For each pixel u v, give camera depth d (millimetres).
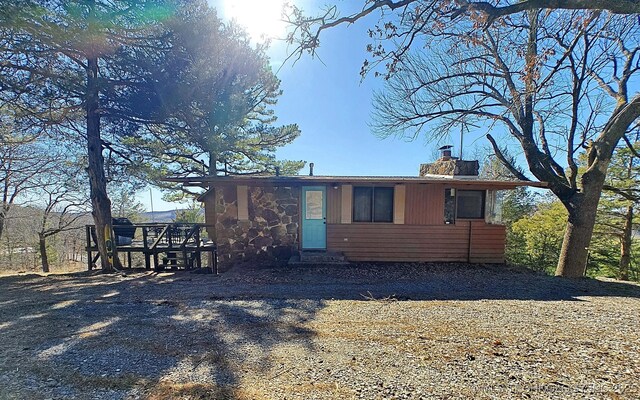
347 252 8820
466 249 8758
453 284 6480
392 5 3654
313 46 3973
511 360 2971
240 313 4586
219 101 9078
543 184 8219
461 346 3309
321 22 3883
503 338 3531
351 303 5074
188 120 8836
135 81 8117
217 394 2426
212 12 8117
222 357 3113
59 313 4730
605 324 4012
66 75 7223
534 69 5246
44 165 13578
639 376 2654
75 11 6055
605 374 2693
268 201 8898
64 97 7777
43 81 7266
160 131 10211
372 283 6543
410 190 8703
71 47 6828
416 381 2588
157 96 8219
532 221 15828
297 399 2334
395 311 4613
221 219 8820
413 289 6043
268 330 3865
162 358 3111
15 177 13805
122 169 11000
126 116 8750
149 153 11164
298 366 2889
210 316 4465
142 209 24516
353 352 3186
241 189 8828
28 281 7566
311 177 8805
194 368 2885
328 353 3170
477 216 8836
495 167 17531
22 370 2885
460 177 9148
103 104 8594
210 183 8688
